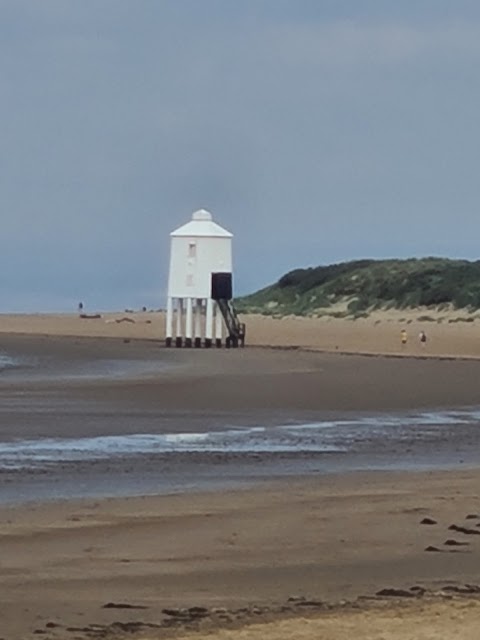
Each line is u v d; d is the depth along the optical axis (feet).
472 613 62.49
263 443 149.38
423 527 89.61
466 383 244.63
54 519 92.84
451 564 77.25
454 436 159.94
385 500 103.14
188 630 59.62
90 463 128.36
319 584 71.56
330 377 254.88
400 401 209.46
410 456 139.13
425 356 331.77
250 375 258.78
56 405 192.85
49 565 76.18
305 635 58.29
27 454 134.82
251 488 111.75
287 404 201.67
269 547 82.23
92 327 538.47
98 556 79.00
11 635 59.26
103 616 63.31
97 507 99.14
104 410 186.29
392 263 629.51
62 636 59.00
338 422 176.45
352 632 58.80
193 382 239.50
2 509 97.96
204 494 107.24
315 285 645.51
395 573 74.64
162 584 71.20
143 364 297.94
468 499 103.65
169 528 89.15
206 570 75.05
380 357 325.01
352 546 82.64
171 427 165.58
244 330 409.90
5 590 69.21
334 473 123.54
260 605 65.67
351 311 587.68
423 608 63.62
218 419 177.17
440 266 604.90
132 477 118.62
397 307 579.07
